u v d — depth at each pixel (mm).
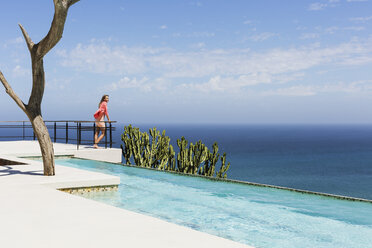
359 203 5789
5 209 4188
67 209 4227
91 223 3674
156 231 3428
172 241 3141
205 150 10344
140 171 8977
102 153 11602
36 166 7637
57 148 12102
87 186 6078
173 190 6727
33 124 6305
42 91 6277
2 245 3012
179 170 10664
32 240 3146
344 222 4762
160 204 5652
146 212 5172
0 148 12219
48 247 2975
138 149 11523
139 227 3553
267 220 4844
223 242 3123
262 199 6020
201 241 3145
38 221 3725
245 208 5445
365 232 4359
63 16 5484
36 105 6270
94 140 12148
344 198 6039
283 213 5191
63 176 6367
